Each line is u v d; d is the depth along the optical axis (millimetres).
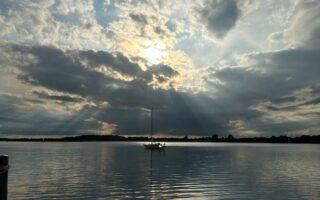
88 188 38938
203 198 33438
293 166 73125
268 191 37781
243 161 89375
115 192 36438
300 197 34375
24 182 43906
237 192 37000
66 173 55656
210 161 88562
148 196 34219
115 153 133500
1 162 13203
